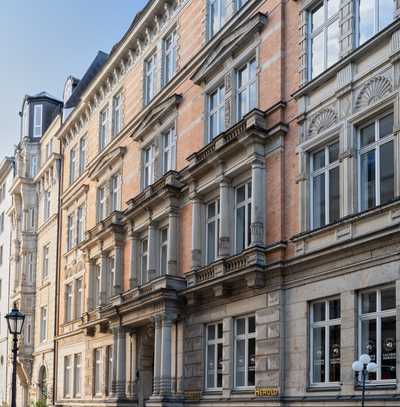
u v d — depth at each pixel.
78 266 36.72
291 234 18.66
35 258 47.03
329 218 17.67
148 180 28.66
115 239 29.69
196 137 24.30
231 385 20.44
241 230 21.22
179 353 23.17
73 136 40.47
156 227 26.42
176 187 24.50
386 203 15.19
